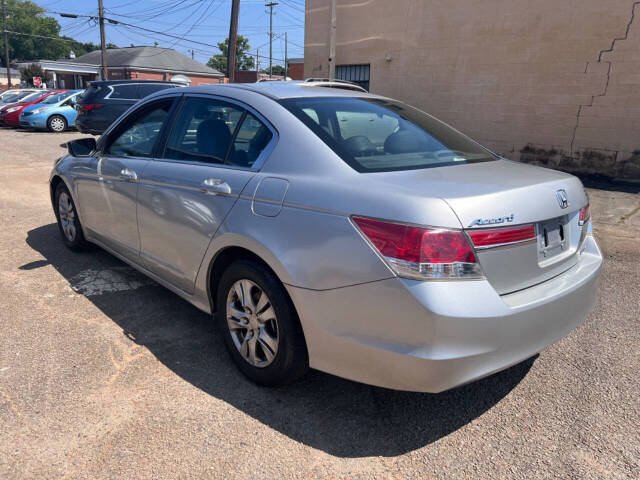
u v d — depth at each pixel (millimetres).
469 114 11453
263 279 2574
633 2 8820
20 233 5586
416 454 2314
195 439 2377
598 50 9352
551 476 2188
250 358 2799
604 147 9586
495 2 10578
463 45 11273
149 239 3500
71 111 18266
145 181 3449
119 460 2232
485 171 2629
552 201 2416
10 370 2891
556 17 9773
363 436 2428
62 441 2342
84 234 4586
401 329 2117
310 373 2969
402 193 2180
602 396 2756
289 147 2664
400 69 12555
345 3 13508
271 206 2557
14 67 67688
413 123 3186
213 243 2857
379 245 2145
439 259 2045
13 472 2154
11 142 14492
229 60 20078
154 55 42656
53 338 3268
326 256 2295
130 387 2764
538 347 2342
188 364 3014
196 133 3264
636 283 4383
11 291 3996
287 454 2297
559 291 2400
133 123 3875
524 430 2482
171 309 3736
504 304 2154
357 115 3010
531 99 10398
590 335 3436
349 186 2336
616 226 6258
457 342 2068
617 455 2312
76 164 4426
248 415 2562
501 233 2170
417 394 2779
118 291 4031
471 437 2432
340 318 2281
